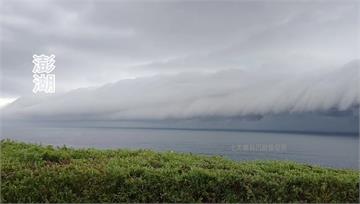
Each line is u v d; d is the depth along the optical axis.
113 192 5.37
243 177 5.52
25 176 5.35
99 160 6.02
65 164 5.75
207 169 5.65
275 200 5.48
